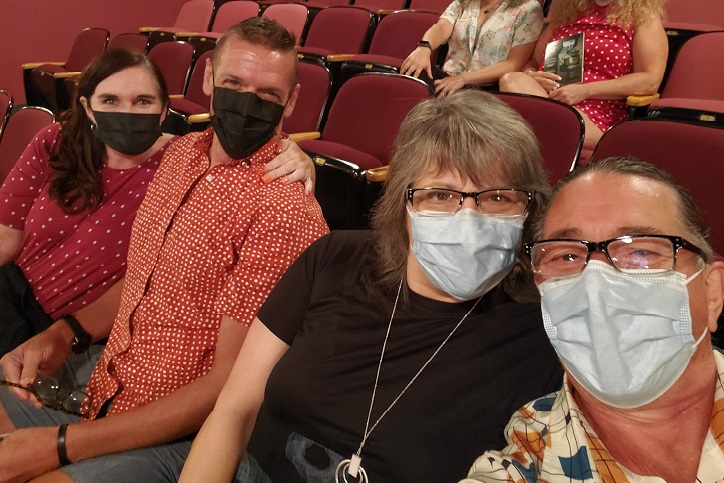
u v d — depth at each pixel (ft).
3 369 4.49
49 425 4.36
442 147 3.04
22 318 5.02
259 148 4.27
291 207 3.98
